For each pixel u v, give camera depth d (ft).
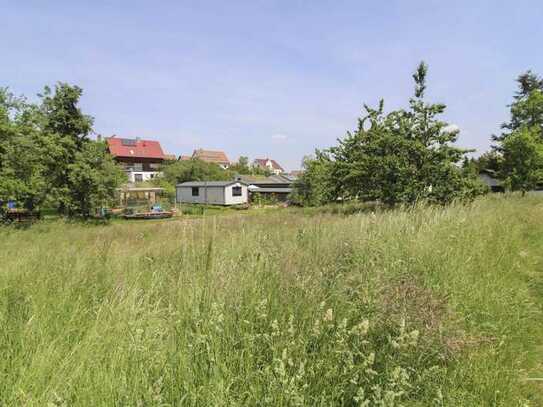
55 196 76.69
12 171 61.93
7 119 64.08
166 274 10.80
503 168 69.62
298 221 29.53
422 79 40.47
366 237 13.61
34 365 5.63
